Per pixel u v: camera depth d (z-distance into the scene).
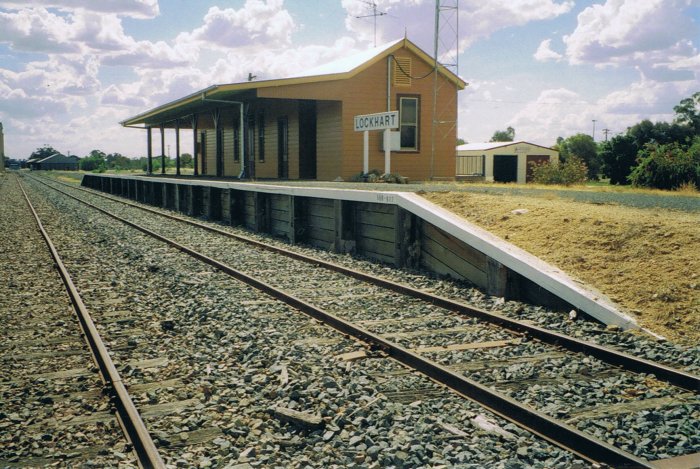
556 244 9.25
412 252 11.65
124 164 141.00
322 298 8.99
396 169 27.77
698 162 23.14
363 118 23.95
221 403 4.95
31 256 13.54
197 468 3.90
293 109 29.47
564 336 6.52
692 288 7.52
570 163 28.48
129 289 9.69
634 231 9.03
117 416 4.72
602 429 4.44
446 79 28.38
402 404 4.89
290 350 6.21
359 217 13.91
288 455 4.06
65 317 8.00
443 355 6.26
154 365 5.97
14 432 4.51
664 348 6.39
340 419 4.50
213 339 6.84
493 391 4.83
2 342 6.88
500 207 11.36
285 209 17.53
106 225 20.14
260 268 11.81
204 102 29.75
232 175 39.19
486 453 4.04
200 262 12.39
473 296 9.20
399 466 3.87
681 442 4.20
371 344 6.45
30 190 45.62
